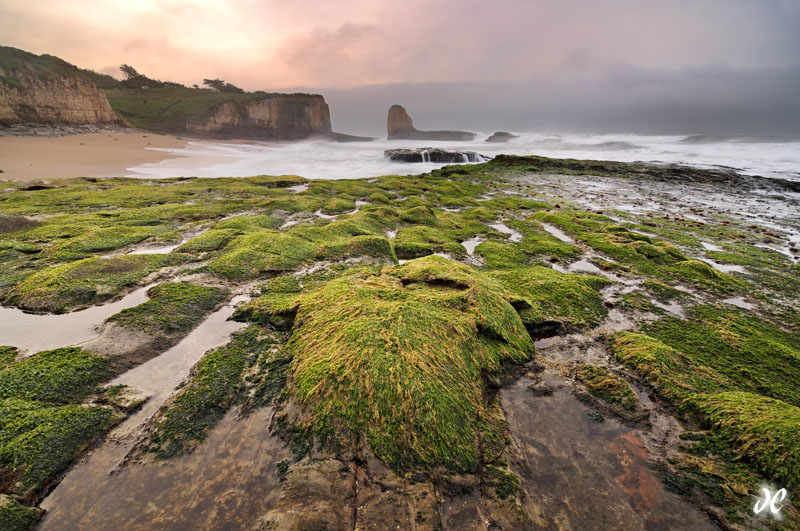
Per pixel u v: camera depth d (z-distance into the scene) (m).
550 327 8.83
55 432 5.12
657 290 11.30
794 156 60.50
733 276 13.34
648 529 4.31
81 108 77.81
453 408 5.60
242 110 130.62
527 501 4.60
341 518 4.27
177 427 5.46
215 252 12.65
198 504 4.45
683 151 77.00
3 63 67.50
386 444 5.05
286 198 22.30
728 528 4.27
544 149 93.44
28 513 4.22
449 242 15.31
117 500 4.48
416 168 50.31
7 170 34.44
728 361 7.77
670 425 5.80
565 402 6.30
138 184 26.91
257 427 5.54
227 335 7.98
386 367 5.89
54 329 8.07
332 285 9.27
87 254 12.41
